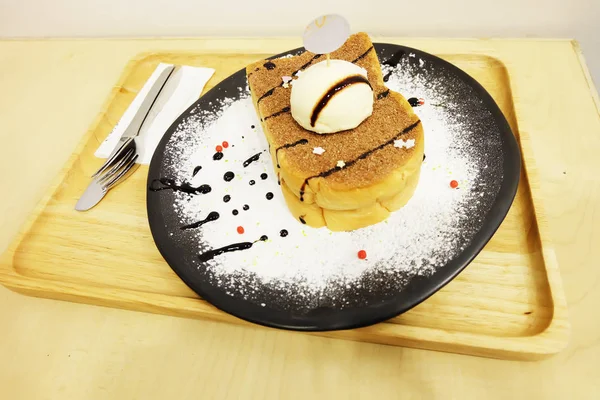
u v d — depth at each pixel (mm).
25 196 465
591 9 485
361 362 334
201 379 338
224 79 497
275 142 375
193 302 354
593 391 303
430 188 377
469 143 395
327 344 344
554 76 460
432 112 423
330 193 341
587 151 405
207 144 444
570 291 338
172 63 545
